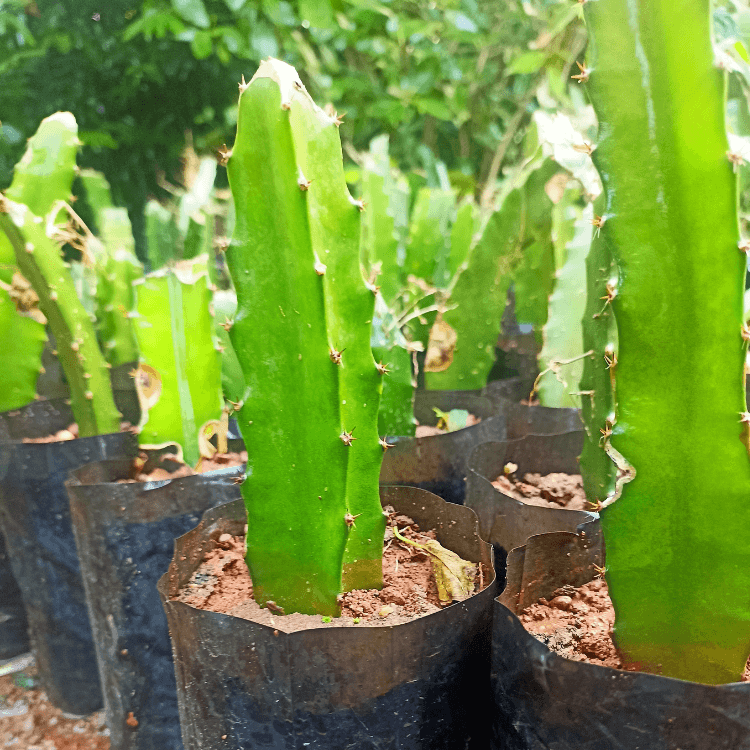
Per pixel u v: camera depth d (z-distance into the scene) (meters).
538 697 0.24
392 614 0.30
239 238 0.28
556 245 0.45
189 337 0.42
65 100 1.14
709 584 0.24
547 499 0.39
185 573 0.32
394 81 1.07
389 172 0.53
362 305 0.29
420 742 0.27
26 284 0.51
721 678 0.25
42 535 0.46
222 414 0.45
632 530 0.24
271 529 0.30
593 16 0.22
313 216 0.27
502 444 0.42
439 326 0.51
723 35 0.44
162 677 0.40
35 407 0.53
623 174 0.23
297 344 0.28
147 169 1.19
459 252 0.55
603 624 0.27
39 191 0.50
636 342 0.23
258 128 0.26
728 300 0.22
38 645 0.49
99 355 0.48
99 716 0.49
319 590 0.29
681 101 0.22
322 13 0.96
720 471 0.23
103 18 1.13
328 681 0.26
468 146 1.18
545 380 0.48
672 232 0.22
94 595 0.39
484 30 1.06
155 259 0.61
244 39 1.03
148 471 0.43
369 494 0.30
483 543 0.31
